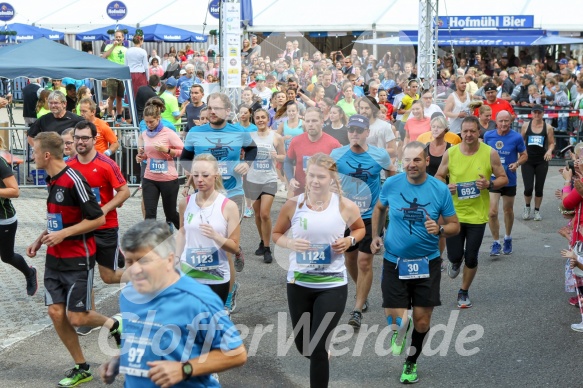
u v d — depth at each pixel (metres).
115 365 3.47
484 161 7.28
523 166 11.44
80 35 24.92
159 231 3.28
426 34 14.58
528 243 10.15
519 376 5.75
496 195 9.23
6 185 6.98
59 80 15.12
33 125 9.91
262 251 9.27
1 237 7.09
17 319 6.99
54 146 5.43
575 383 5.62
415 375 5.64
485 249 9.85
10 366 5.88
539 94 18.33
